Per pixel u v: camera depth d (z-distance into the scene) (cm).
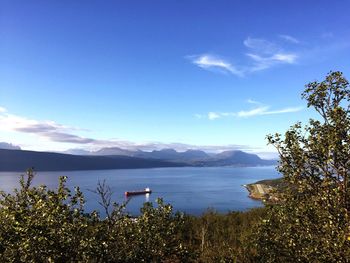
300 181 805
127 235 893
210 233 2075
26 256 746
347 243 727
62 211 785
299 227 823
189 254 967
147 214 927
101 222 883
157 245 913
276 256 912
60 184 812
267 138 850
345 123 780
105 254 821
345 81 823
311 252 783
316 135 805
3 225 818
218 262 1473
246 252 1338
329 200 763
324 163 789
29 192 807
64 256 771
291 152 824
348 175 764
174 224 954
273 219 933
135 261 879
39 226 747
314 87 841
